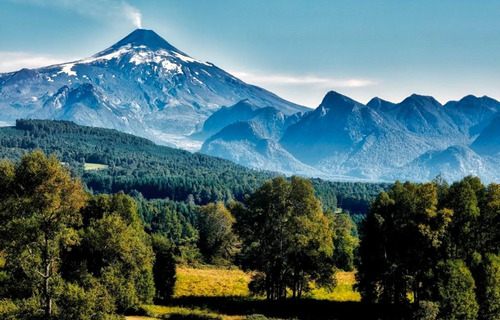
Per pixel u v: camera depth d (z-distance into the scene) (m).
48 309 32.50
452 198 48.94
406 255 51.00
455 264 44.94
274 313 53.91
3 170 32.38
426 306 43.50
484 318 45.50
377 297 55.06
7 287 33.38
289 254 58.19
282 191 58.09
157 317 53.38
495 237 49.22
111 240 38.97
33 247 32.81
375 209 55.22
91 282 35.22
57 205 32.03
